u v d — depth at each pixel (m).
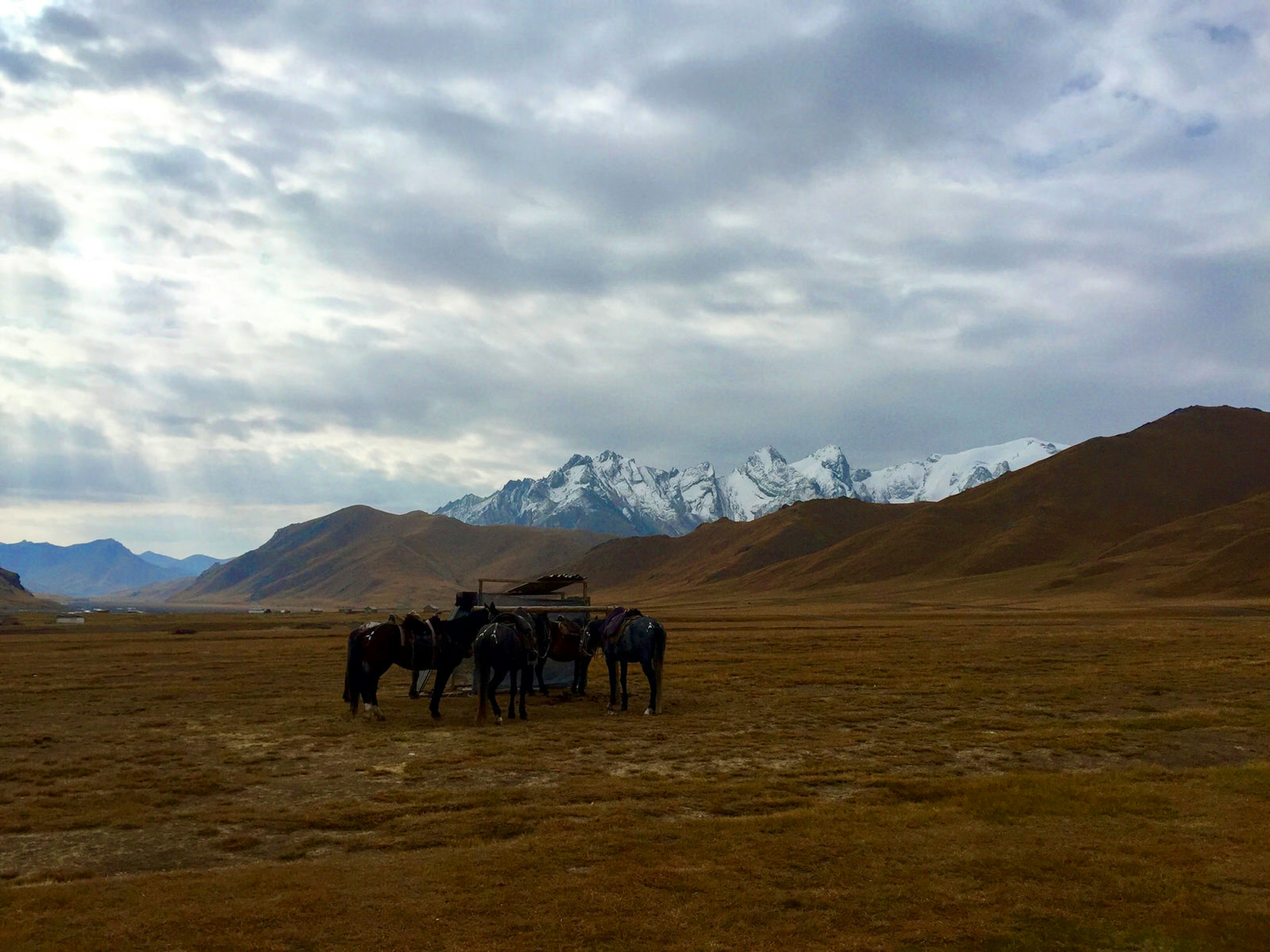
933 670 34.75
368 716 23.53
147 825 13.19
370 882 10.38
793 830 12.48
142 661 46.81
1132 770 16.45
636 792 14.73
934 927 9.10
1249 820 12.90
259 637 81.38
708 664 38.59
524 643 23.30
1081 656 39.81
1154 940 8.80
